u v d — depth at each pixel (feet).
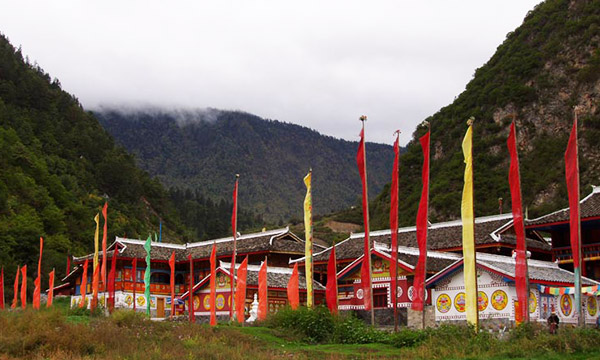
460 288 144.66
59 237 366.43
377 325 164.35
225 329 133.08
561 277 151.43
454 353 105.40
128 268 244.83
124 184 527.81
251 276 191.42
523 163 396.16
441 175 419.74
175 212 590.55
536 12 483.92
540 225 182.60
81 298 227.61
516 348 103.60
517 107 426.10
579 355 99.55
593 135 376.07
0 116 476.95
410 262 164.86
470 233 114.52
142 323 130.00
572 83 414.21
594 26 426.51
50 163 469.16
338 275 178.70
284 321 139.85
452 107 477.77
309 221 148.97
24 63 613.93
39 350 103.60
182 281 254.06
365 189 131.23
